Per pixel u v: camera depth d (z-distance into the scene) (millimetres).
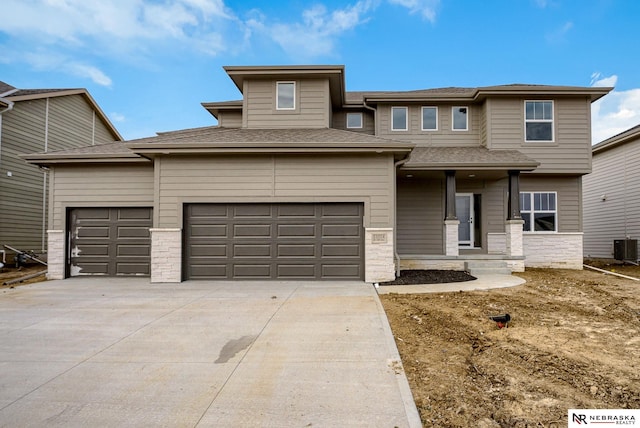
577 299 7215
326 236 9383
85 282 9523
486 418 2990
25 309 6574
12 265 13859
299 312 6219
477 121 13523
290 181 9352
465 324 5539
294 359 4246
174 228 9391
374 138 9797
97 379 3781
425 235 12922
